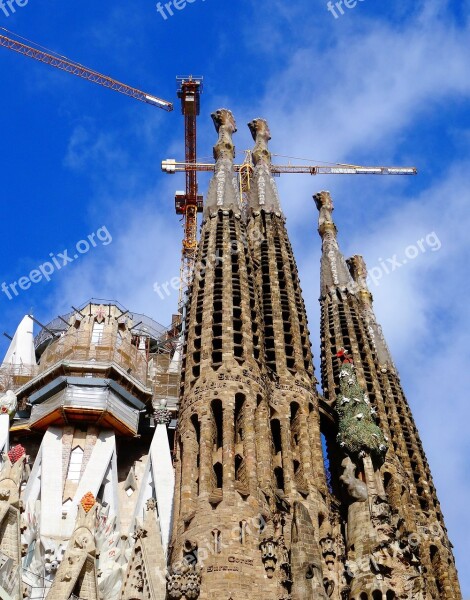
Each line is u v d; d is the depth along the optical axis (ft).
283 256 281.95
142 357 287.69
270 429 220.02
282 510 202.18
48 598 185.47
